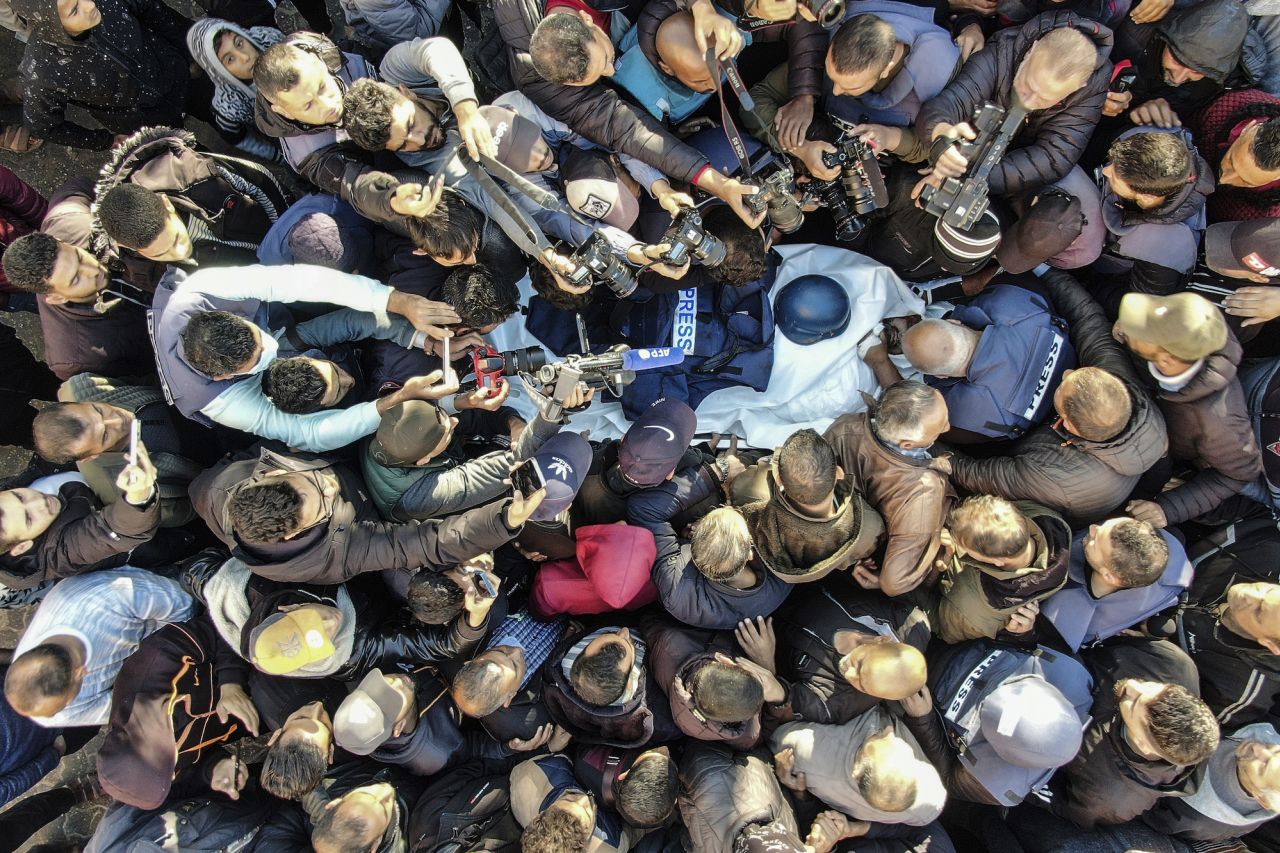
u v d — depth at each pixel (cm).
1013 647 262
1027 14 267
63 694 236
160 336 241
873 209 270
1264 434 262
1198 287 267
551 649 274
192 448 271
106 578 255
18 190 287
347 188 249
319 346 266
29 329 338
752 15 244
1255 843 263
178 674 253
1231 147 250
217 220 263
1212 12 245
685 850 254
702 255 248
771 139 268
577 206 252
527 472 248
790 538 247
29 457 342
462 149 240
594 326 295
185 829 248
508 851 253
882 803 232
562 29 225
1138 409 248
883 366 303
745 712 236
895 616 267
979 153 243
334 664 254
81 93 267
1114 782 253
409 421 241
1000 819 282
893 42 235
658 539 272
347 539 243
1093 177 281
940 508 255
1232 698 259
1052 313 274
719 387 300
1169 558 258
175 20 286
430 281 260
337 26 299
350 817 238
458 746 270
